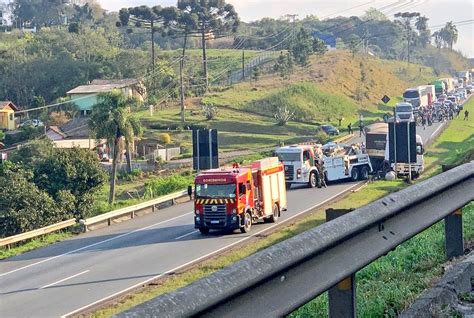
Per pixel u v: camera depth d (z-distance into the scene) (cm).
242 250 3262
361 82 16338
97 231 4266
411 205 903
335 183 5888
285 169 5603
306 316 1017
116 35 18738
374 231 815
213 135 5475
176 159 9062
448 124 10550
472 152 6275
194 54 18050
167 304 481
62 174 5391
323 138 9644
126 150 7562
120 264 3170
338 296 772
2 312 2375
